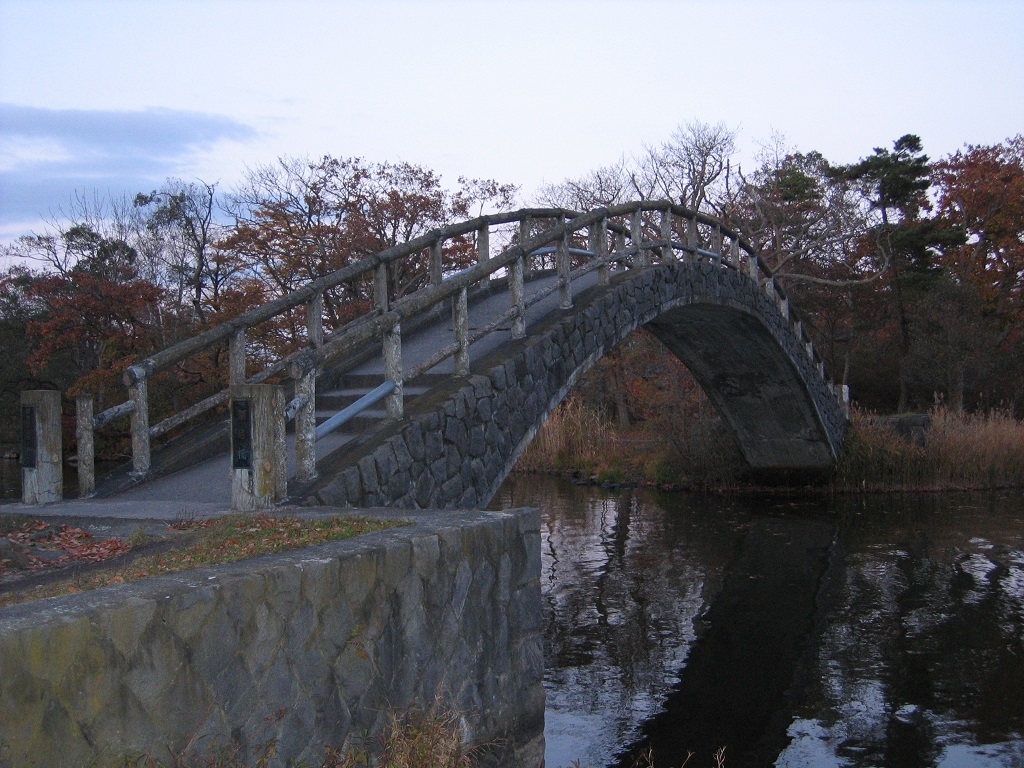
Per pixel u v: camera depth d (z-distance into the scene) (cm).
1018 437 2608
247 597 367
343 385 983
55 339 2356
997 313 4094
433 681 463
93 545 532
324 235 2464
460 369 891
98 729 310
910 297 4041
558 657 1102
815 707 941
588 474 2925
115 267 2770
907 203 4025
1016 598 1343
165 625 335
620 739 862
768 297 2081
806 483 2552
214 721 350
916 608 1302
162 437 2242
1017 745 848
